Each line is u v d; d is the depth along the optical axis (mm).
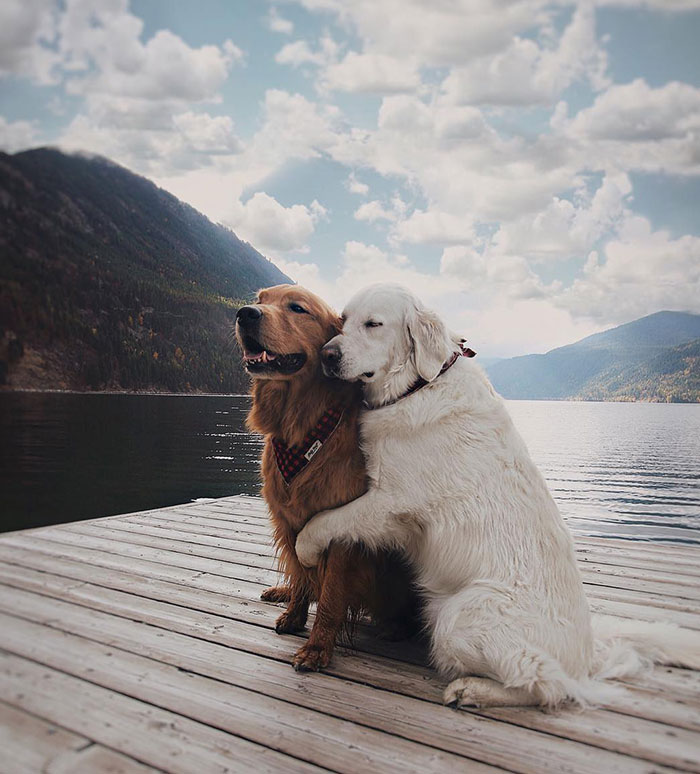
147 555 3297
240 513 4508
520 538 1906
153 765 1393
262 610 2504
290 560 2225
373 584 2100
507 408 2139
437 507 1963
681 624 2459
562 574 1913
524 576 1857
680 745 1543
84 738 1499
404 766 1420
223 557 3275
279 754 1457
